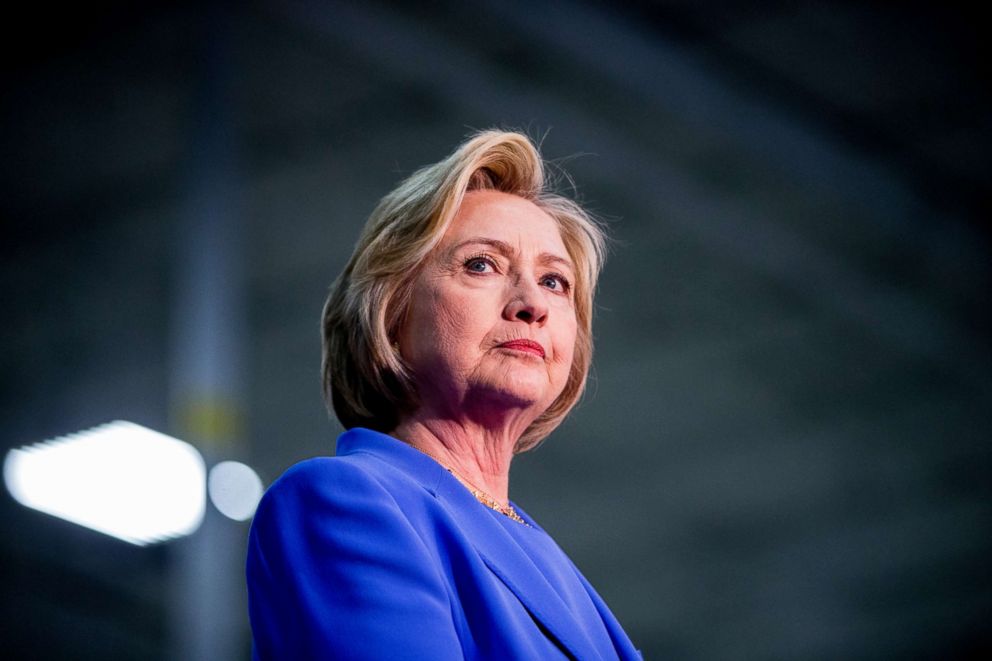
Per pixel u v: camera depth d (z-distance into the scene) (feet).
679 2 64.18
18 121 70.18
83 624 102.01
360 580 8.91
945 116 70.85
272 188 75.31
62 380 87.92
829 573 110.83
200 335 56.44
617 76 64.54
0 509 91.76
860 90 69.46
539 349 11.18
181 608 55.93
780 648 115.44
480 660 9.20
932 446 99.40
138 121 70.23
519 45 64.39
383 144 72.38
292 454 96.68
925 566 109.81
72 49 65.51
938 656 113.60
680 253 82.38
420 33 62.75
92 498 70.49
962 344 84.17
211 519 56.03
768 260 80.28
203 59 60.59
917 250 75.87
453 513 10.09
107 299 83.71
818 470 102.53
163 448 55.67
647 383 93.61
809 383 94.53
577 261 12.65
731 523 108.99
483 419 11.19
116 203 76.79
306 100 70.08
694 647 118.32
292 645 8.91
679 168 73.26
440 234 11.22
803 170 71.31
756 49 66.64
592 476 102.94
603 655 10.49
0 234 79.46
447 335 11.03
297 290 83.97
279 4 60.44
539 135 69.15
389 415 11.44
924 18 64.08
